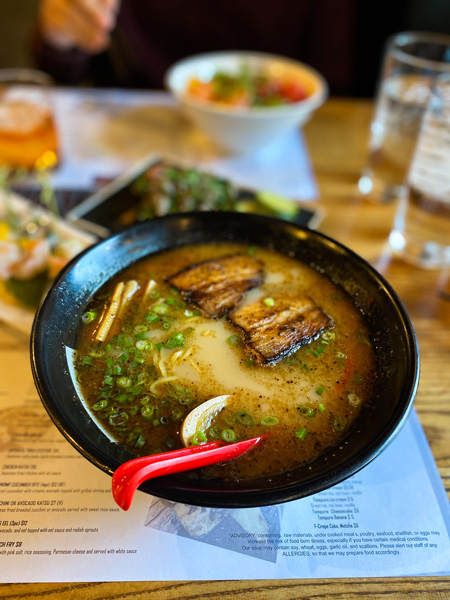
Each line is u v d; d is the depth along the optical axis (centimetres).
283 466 21
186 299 28
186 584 22
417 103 44
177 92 52
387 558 23
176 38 81
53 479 25
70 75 76
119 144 56
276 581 22
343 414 23
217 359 25
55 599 21
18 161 50
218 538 23
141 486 18
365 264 27
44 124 50
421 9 81
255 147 53
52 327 23
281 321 27
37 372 21
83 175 51
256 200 46
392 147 47
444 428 29
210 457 20
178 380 24
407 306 37
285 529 24
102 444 20
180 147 56
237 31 81
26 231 40
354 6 80
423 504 25
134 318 27
